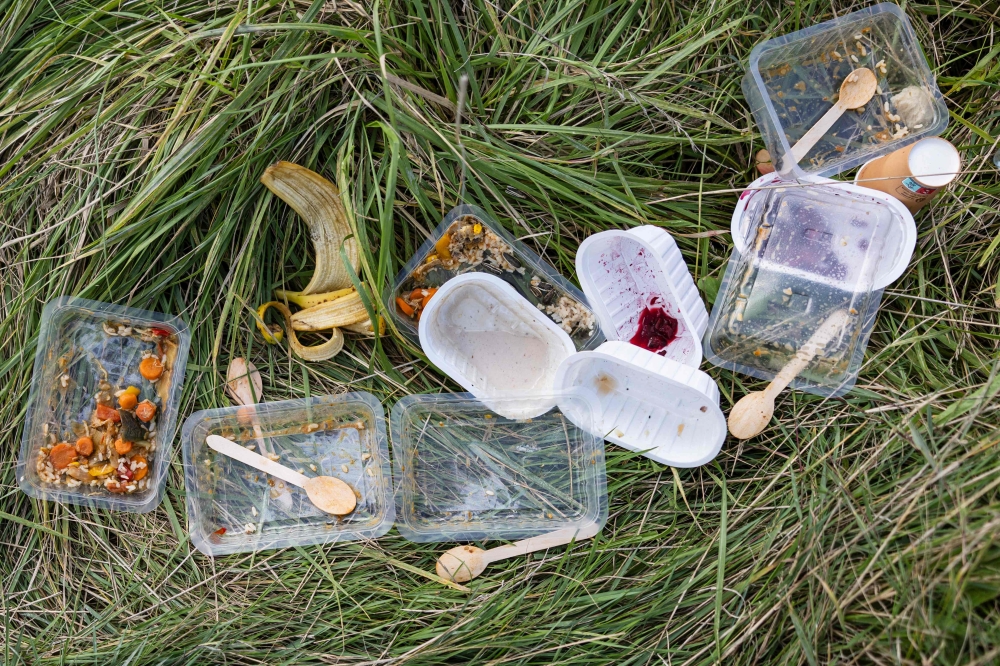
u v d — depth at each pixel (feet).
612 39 4.06
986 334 3.93
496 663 4.00
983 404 3.83
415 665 4.01
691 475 4.09
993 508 3.69
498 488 4.20
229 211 4.03
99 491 4.11
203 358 4.16
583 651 4.00
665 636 3.98
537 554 4.09
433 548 4.12
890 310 4.04
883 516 3.81
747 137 4.02
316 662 4.04
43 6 4.08
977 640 3.63
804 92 4.08
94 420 4.12
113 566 4.13
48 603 4.13
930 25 4.06
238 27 3.81
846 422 4.01
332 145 4.12
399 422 4.17
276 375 4.20
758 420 3.99
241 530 4.17
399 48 4.00
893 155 3.93
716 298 4.06
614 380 4.09
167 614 4.07
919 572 3.71
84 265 4.09
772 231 4.02
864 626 3.82
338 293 4.11
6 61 4.08
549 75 4.05
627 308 4.10
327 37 4.00
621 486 4.09
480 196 4.04
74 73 4.06
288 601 4.08
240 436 4.18
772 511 4.00
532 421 4.19
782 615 3.90
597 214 4.09
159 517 4.15
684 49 4.00
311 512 4.20
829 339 4.00
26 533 4.13
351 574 4.11
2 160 4.09
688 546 4.04
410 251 4.16
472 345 4.16
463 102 3.97
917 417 3.91
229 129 3.98
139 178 4.04
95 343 4.13
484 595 4.05
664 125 4.09
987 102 4.03
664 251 3.95
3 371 4.07
